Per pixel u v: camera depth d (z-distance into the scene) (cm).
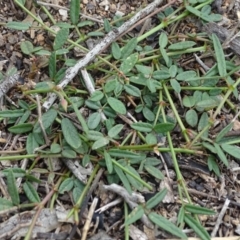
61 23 43
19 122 38
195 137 39
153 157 38
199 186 38
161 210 37
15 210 35
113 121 39
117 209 36
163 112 39
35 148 37
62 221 35
